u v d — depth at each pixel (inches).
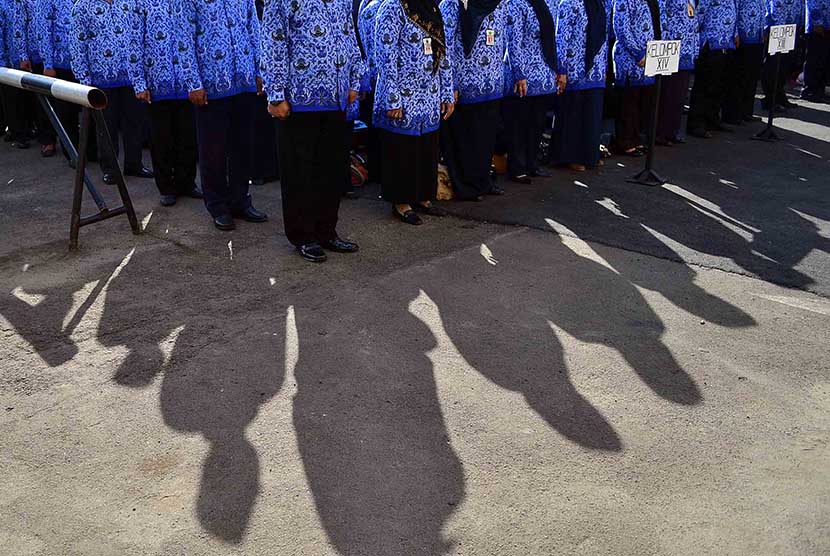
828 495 114.4
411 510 111.1
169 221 237.0
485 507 111.9
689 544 104.7
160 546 104.0
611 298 181.6
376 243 217.3
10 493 114.2
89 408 135.5
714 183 285.7
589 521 109.0
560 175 296.4
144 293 182.4
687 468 120.6
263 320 168.6
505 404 137.6
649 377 146.8
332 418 133.0
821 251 213.0
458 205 255.3
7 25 328.8
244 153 229.9
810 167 309.1
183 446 125.1
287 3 183.6
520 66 266.7
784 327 167.2
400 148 226.1
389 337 161.6
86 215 243.6
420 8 217.6
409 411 135.3
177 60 212.5
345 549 103.6
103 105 198.8
